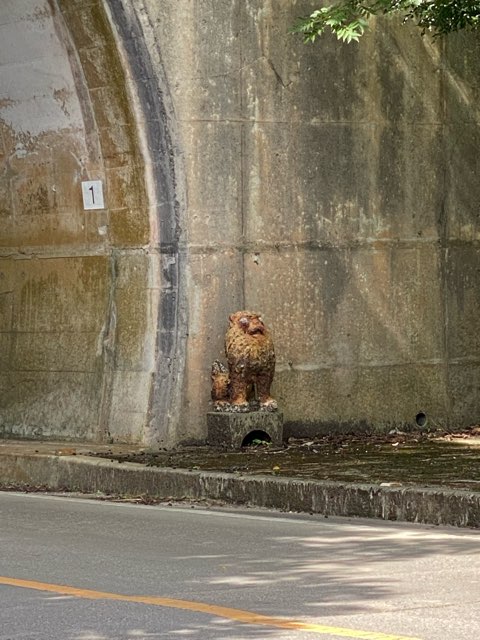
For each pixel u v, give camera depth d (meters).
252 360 28.30
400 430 31.09
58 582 15.56
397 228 31.17
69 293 30.33
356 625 13.21
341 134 30.45
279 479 22.77
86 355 29.94
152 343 28.80
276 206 29.72
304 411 29.97
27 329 31.06
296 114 29.92
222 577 15.90
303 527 20.30
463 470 23.78
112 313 29.55
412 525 20.59
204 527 20.25
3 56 30.03
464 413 31.84
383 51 30.95
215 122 28.98
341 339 30.45
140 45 28.17
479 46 31.98
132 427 28.84
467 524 20.25
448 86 31.80
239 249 29.30
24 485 26.92
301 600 14.51
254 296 29.47
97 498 24.25
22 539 19.05
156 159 28.56
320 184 30.22
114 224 29.44
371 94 30.81
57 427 30.28
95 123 29.11
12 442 30.14
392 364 31.06
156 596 14.70
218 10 28.98
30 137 30.39
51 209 30.47
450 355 31.80
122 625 13.24
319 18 26.95
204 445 28.69
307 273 30.06
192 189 28.80
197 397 28.73
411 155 31.34
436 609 14.02
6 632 12.98
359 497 21.61
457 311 31.88
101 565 16.78
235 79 29.22
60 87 29.36
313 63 30.08
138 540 18.94
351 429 30.50
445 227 31.80
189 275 28.77
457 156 31.88
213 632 12.90
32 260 31.02
